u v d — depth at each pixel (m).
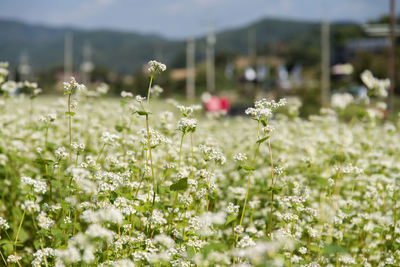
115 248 4.07
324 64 38.25
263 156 8.95
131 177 5.29
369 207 5.89
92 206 4.23
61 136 8.53
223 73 95.50
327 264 4.91
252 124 12.56
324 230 5.20
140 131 4.98
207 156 4.78
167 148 6.57
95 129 9.08
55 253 3.70
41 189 4.17
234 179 7.27
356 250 5.21
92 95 10.54
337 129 10.73
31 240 5.46
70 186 4.41
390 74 18.75
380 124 14.70
